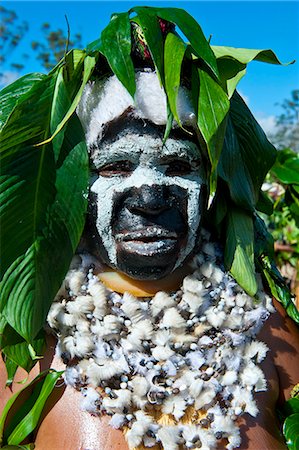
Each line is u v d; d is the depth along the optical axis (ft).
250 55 3.56
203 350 3.68
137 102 3.43
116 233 3.57
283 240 7.93
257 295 3.90
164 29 3.46
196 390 3.56
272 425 3.85
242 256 3.87
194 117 3.50
